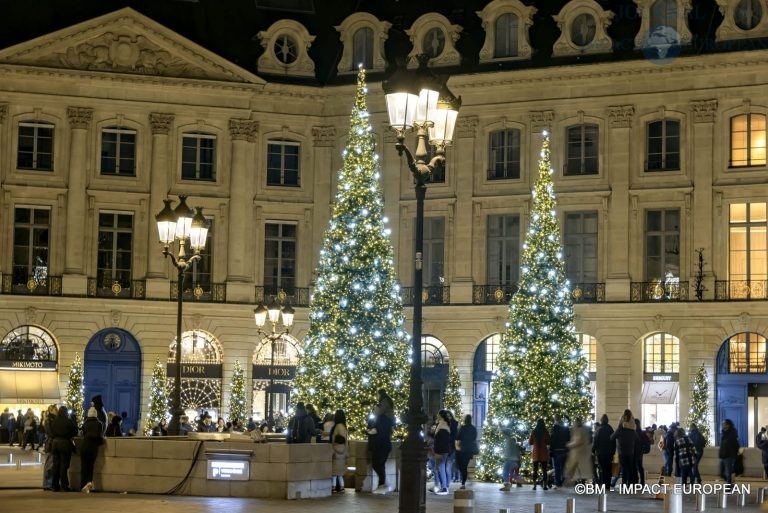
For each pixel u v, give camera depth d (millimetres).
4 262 52812
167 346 53938
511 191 53000
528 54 52969
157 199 53938
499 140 53625
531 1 53625
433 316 53750
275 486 26844
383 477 29594
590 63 51719
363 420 40469
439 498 29250
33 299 52688
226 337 54188
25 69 52781
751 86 50344
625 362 51406
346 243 41219
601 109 52156
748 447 46562
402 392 40969
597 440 32938
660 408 51156
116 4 54844
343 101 55375
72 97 53500
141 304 53562
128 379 53688
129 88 53938
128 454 27812
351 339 40844
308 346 41594
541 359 39875
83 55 53531
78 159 53469
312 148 55656
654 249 51688
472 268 53469
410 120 20094
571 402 39969
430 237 54438
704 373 49688
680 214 51344
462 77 53156
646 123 51844
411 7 56031
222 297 54312
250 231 54906
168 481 27422
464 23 54688
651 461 44812
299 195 55469
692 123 51094
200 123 54562
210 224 54625
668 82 51344
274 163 55500
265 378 54625
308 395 41062
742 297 50000
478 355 53406
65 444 28156
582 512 25781
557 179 52656
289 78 55469
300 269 55312
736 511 26812
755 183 50188
